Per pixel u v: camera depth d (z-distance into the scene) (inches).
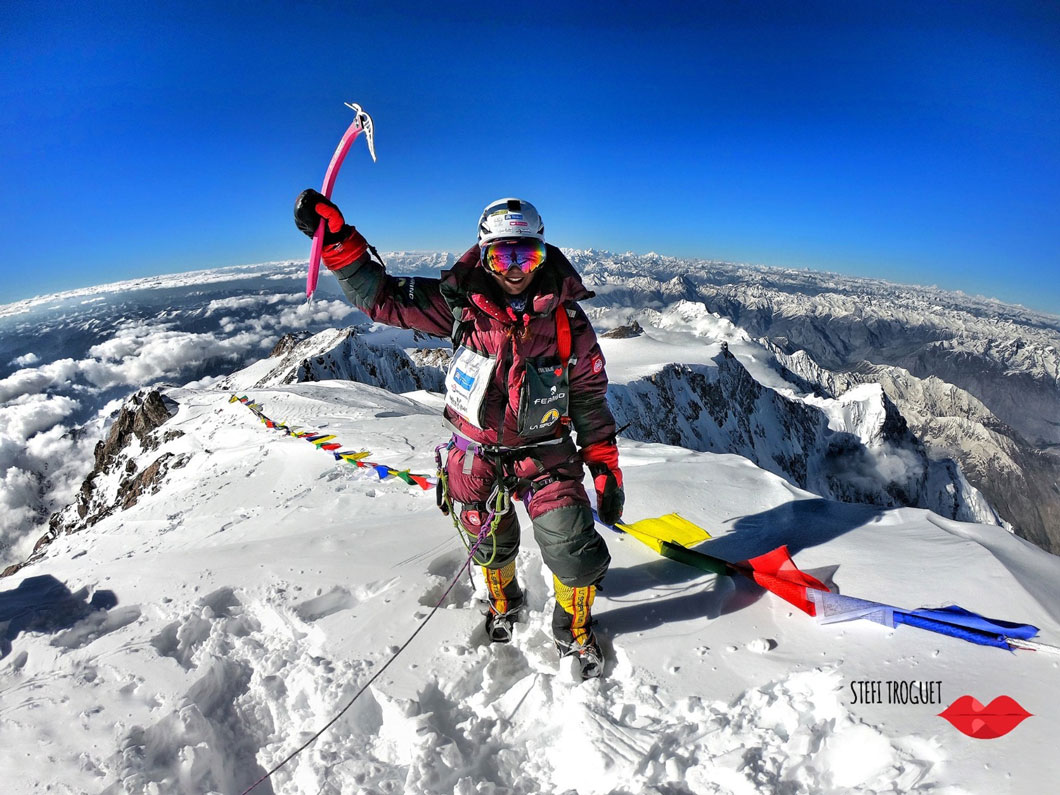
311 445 327.0
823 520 148.0
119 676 100.4
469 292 94.9
